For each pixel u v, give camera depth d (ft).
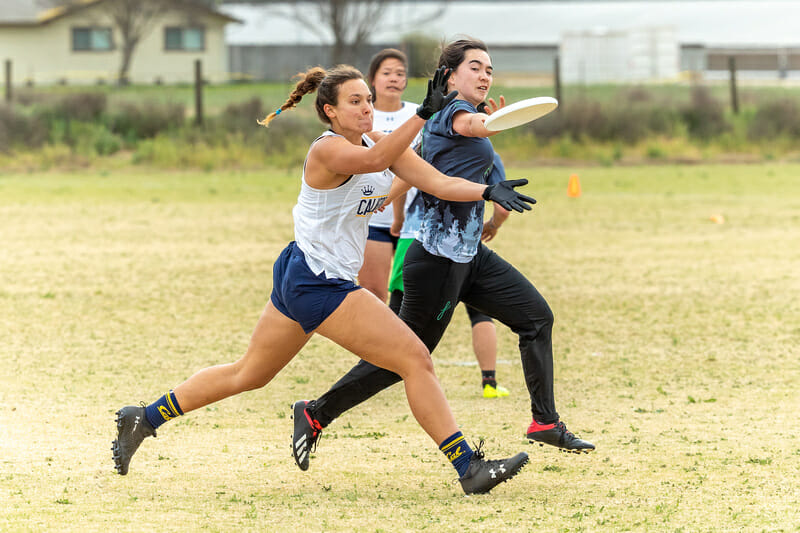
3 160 315.17
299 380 83.05
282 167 318.65
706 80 648.79
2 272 135.74
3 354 89.97
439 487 56.18
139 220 192.24
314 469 59.72
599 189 252.21
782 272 137.28
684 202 221.87
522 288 60.34
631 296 121.80
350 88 52.60
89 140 342.03
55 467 58.75
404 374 53.83
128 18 626.64
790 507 51.31
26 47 645.10
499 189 50.49
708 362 89.04
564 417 71.61
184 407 56.49
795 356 90.79
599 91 487.61
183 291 123.95
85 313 109.91
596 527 48.62
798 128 359.25
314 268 52.65
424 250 59.82
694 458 61.05
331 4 605.31
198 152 325.21
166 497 53.72
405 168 53.78
